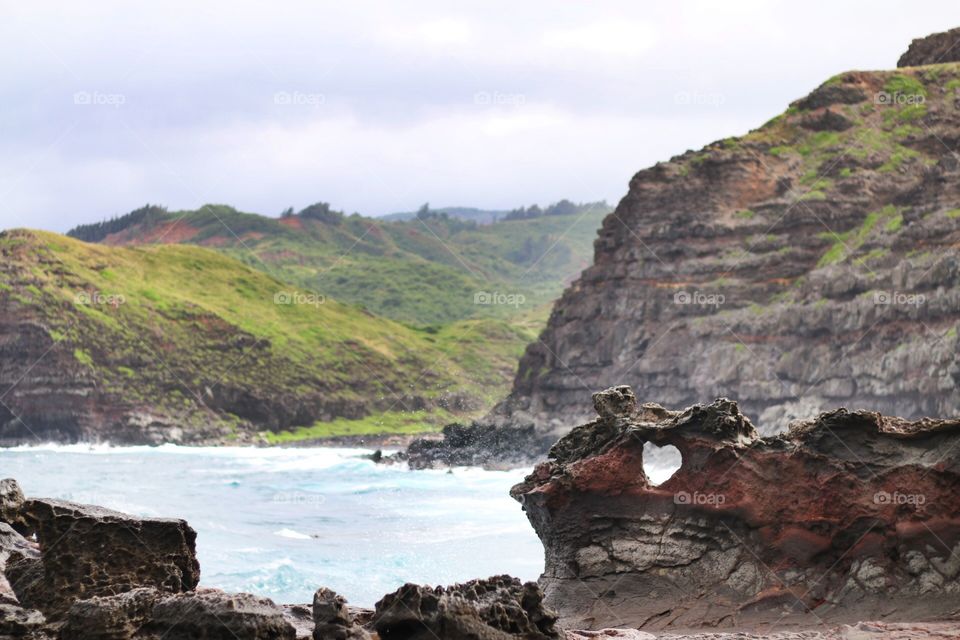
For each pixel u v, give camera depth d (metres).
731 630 24.67
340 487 83.56
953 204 117.56
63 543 18.16
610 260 137.00
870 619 24.23
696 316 126.12
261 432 196.62
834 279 115.38
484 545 44.22
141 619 15.62
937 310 104.88
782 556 25.98
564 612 26.73
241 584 35.62
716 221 130.75
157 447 179.00
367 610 18.47
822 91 143.75
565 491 27.69
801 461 26.20
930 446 25.67
